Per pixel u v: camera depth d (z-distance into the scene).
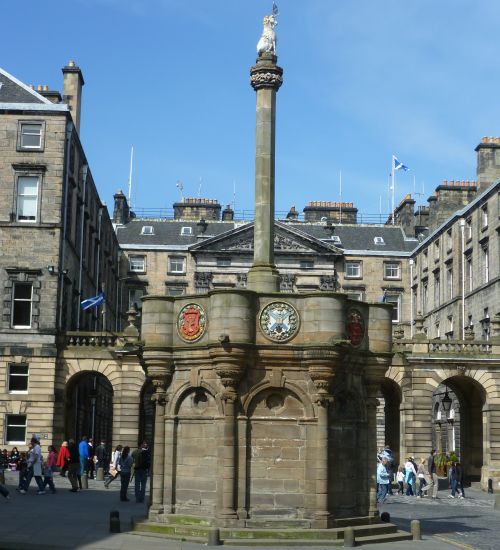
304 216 105.19
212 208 102.88
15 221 55.50
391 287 94.50
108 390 82.75
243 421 22.52
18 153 56.16
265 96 25.19
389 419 63.88
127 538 22.20
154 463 23.69
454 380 61.59
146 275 94.62
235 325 22.48
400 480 49.53
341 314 22.94
